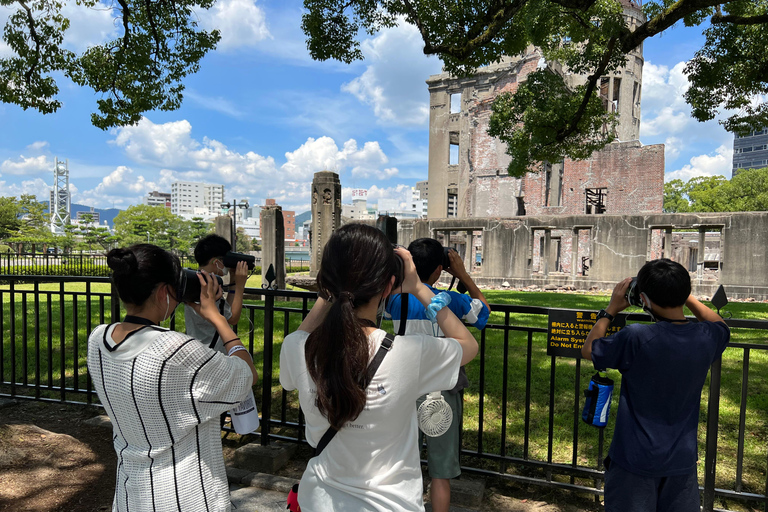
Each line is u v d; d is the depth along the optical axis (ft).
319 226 43.04
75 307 13.71
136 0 31.42
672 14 20.84
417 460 4.69
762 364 21.61
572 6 21.47
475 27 25.76
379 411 4.23
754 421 14.58
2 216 170.60
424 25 26.76
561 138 35.27
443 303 5.19
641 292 6.49
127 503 5.03
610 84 103.19
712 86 28.84
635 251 58.13
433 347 4.54
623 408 6.45
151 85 31.78
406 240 71.26
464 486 9.89
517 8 23.02
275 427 13.96
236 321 7.73
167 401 4.82
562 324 9.55
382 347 4.30
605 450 12.37
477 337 27.07
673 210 160.15
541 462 10.05
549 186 99.81
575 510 9.43
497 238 65.51
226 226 41.52
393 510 4.26
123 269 4.98
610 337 6.60
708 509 8.89
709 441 8.75
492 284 65.57
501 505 9.62
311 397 4.47
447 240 75.36
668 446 6.09
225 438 12.94
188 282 5.57
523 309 9.86
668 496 6.31
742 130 31.30
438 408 5.91
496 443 12.89
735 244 52.37
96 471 10.81
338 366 4.05
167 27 32.01
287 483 10.02
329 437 4.42
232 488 10.11
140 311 5.18
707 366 6.15
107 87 31.19
